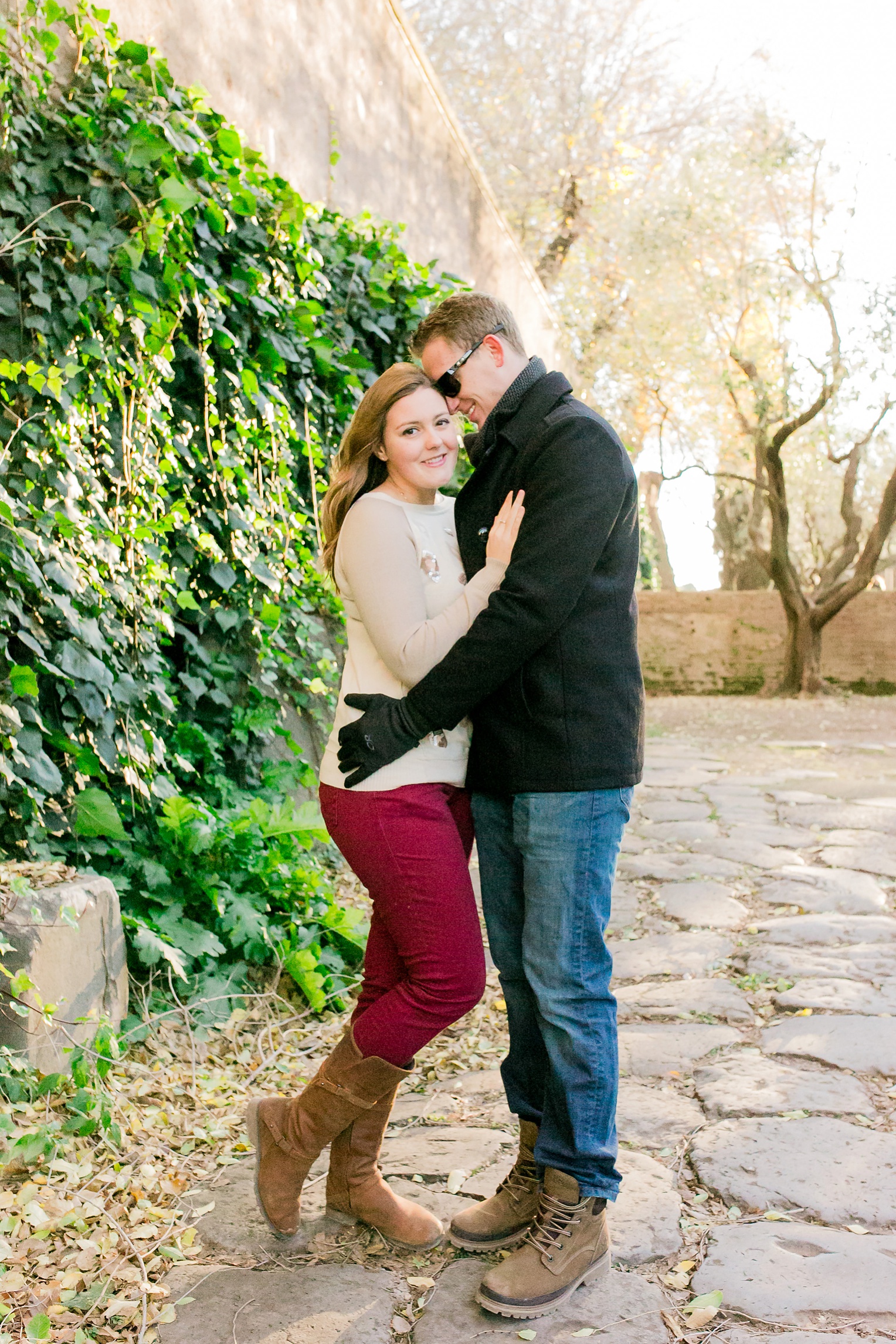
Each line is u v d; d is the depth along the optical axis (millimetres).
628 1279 1969
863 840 5672
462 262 8633
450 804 2080
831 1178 2275
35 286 3002
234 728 4086
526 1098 2100
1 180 2988
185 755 3805
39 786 2955
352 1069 1974
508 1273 1889
